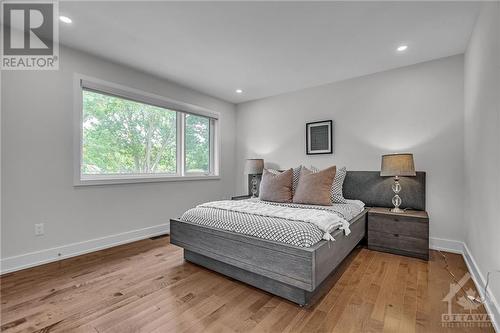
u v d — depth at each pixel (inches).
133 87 121.5
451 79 105.1
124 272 86.0
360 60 110.2
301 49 100.3
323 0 70.5
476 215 80.8
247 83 141.2
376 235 107.0
